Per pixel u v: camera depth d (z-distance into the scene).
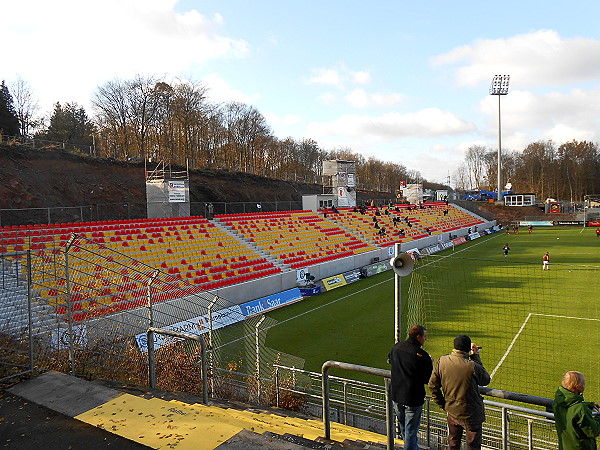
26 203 27.52
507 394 4.68
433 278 29.20
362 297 25.33
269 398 9.91
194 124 57.16
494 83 84.12
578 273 29.95
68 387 5.84
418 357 4.76
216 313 16.61
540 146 112.81
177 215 30.94
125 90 52.06
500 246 48.69
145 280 14.16
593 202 85.69
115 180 36.16
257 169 75.19
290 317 21.08
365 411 10.50
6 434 4.55
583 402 4.12
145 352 8.84
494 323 18.53
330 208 47.31
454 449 4.86
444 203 77.44
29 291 6.39
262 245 31.08
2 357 6.84
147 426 4.73
